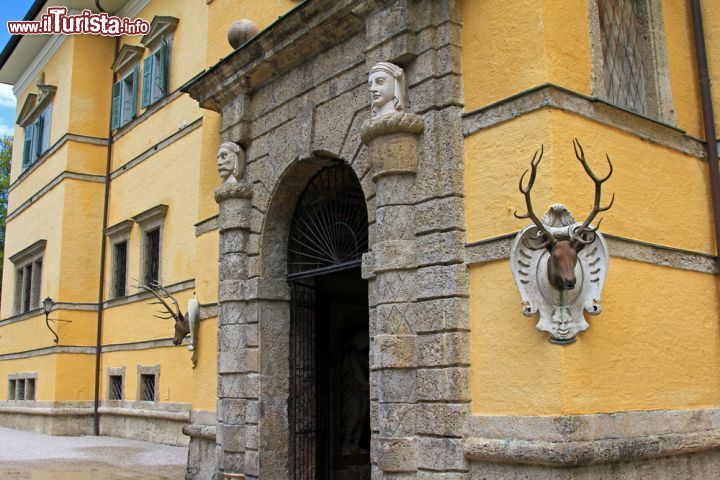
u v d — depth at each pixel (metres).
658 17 8.54
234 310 10.41
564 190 6.66
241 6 11.97
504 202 6.97
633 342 6.92
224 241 10.76
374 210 8.36
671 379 7.24
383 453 7.36
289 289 10.45
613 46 8.06
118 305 19.25
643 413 6.81
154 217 17.77
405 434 7.32
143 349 17.75
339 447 11.32
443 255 7.29
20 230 24.25
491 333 6.91
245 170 10.86
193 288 15.71
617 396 6.62
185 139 16.95
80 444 17.03
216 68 11.01
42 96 22.89
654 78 8.36
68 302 19.88
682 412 7.23
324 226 10.39
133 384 18.11
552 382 6.30
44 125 23.08
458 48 7.68
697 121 8.62
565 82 6.97
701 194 8.27
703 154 8.44
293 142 9.91
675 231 7.78
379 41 8.21
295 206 10.51
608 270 6.68
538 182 6.68
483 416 6.83
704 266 8.01
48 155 21.95
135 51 19.69
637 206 7.37
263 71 10.45
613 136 7.28
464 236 7.28
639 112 8.22
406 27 7.88
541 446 6.14
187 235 16.33
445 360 7.07
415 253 7.60
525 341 6.59
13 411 22.36
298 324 10.52
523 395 6.52
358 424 11.68
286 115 10.14
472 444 6.76
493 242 6.98
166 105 17.98
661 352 7.20
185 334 13.42
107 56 21.58
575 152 6.39
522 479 6.37
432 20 7.80
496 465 6.61
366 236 9.90
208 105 11.53
